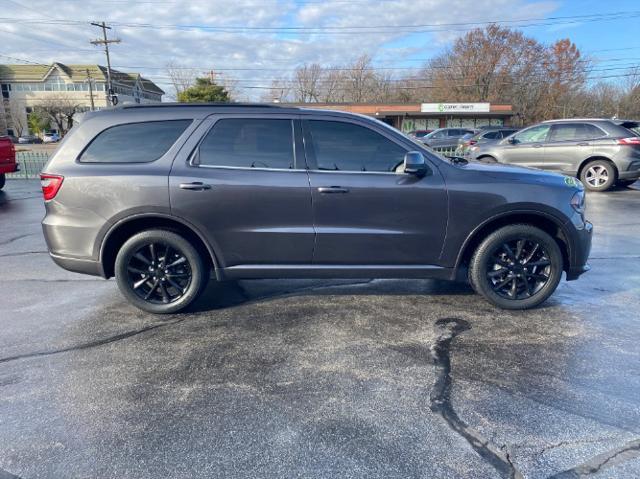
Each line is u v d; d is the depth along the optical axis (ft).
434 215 11.96
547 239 12.18
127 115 12.13
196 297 12.53
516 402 8.39
